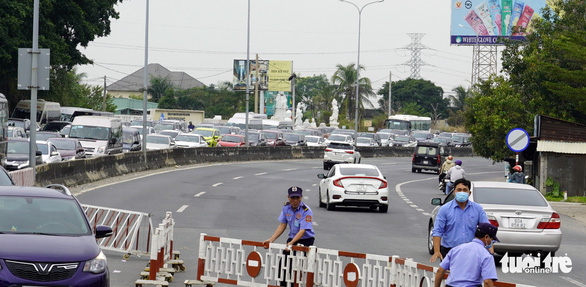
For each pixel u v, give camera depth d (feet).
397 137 436.35
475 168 339.98
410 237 101.71
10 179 94.73
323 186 139.74
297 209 60.85
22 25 276.21
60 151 198.29
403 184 219.61
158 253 68.28
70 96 479.00
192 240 91.09
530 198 83.46
